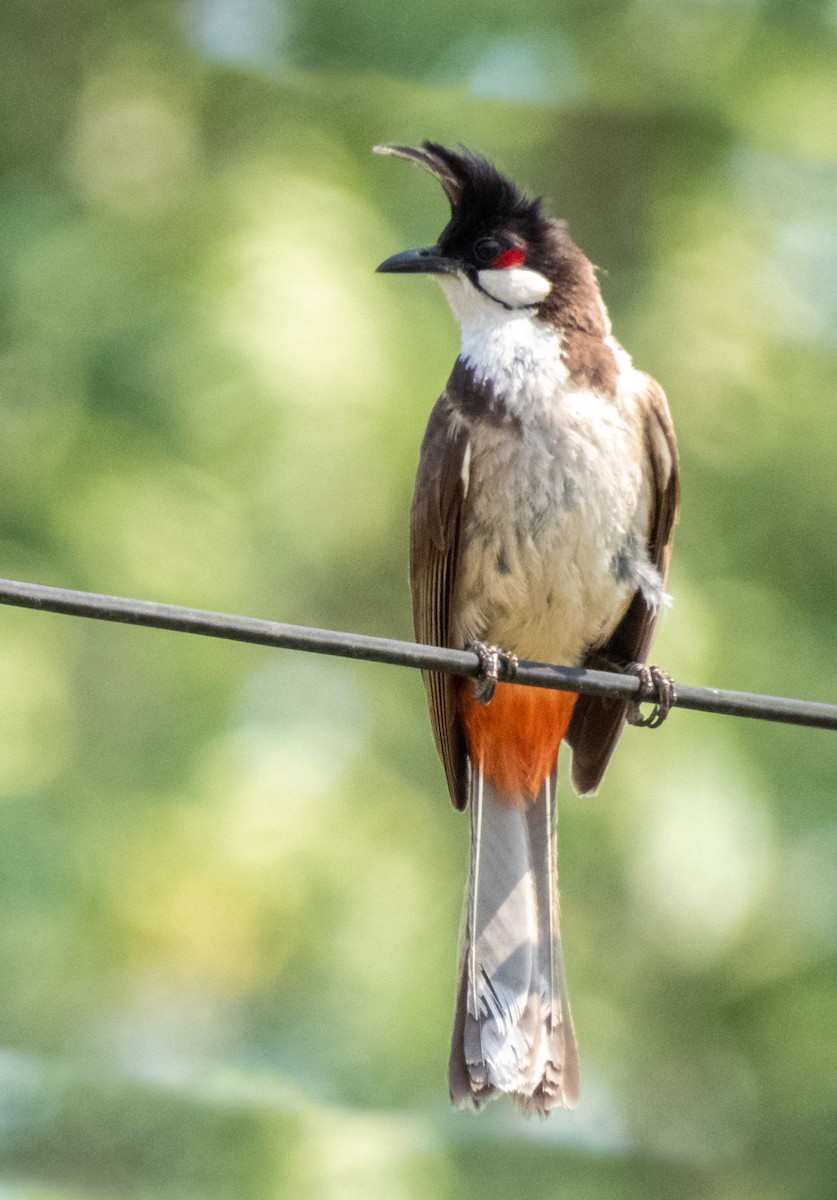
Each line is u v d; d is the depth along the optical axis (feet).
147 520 37.60
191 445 37.83
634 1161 40.01
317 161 41.78
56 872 36.32
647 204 44.86
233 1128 37.63
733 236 43.73
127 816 37.06
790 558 41.78
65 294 38.37
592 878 38.34
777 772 38.91
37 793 36.55
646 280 43.75
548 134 45.37
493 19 42.98
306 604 40.60
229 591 38.29
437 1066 37.29
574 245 26.96
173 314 37.70
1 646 37.22
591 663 27.43
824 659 40.68
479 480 25.82
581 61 44.24
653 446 26.30
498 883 25.89
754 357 42.47
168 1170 37.50
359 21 43.11
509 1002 25.03
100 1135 37.91
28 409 38.09
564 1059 24.79
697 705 21.36
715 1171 40.16
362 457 38.04
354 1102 37.60
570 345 26.07
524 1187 38.45
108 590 37.52
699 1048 40.09
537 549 25.76
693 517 41.70
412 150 27.45
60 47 43.14
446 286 27.12
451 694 26.55
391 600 40.98
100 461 37.81
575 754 27.71
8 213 40.29
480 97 44.19
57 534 37.60
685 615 38.75
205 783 37.17
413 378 38.65
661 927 38.11
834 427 41.98
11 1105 37.91
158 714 38.09
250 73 43.50
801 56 44.47
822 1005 38.96
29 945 36.50
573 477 25.55
